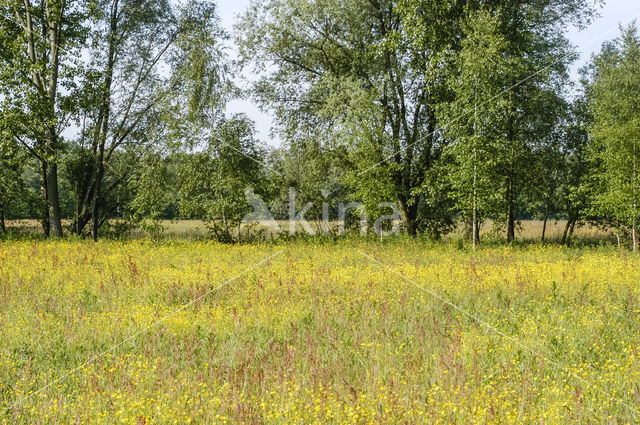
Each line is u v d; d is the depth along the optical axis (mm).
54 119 30266
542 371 6715
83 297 11258
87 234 35938
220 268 16344
